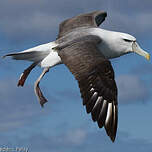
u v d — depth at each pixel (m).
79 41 15.12
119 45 16.44
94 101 13.43
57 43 16.00
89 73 13.59
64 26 17.16
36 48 16.08
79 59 14.12
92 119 13.34
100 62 13.72
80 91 13.46
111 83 13.59
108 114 13.48
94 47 14.70
